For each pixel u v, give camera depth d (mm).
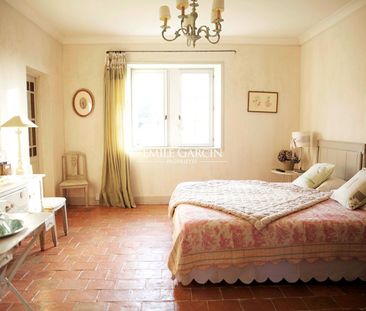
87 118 4965
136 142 5297
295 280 2469
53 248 3225
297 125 5121
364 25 3385
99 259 2961
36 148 4395
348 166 3605
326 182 3502
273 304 2221
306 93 4844
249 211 2562
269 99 5055
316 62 4488
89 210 4715
